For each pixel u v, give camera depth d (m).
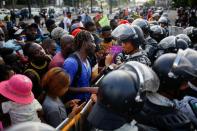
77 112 3.79
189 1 33.31
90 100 4.09
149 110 2.46
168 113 2.48
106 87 2.26
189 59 2.90
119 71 2.34
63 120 3.73
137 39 4.30
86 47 4.26
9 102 3.40
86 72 4.32
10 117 3.40
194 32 6.98
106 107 2.27
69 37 5.07
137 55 4.31
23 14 41.59
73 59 4.22
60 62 4.93
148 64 4.31
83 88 4.22
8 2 68.31
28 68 4.90
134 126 2.35
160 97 2.58
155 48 5.45
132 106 2.27
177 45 5.14
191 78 2.85
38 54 4.84
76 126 3.71
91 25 8.36
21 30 9.97
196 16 26.84
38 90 4.60
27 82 3.46
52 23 10.42
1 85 3.46
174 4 48.66
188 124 2.50
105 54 6.89
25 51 5.11
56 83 3.66
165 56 2.91
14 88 3.40
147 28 6.44
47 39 6.35
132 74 2.33
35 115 3.51
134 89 2.26
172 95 2.88
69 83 3.81
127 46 4.33
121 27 4.41
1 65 4.35
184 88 2.92
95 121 2.28
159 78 2.85
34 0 73.75
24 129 1.58
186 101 2.89
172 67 2.80
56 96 3.75
